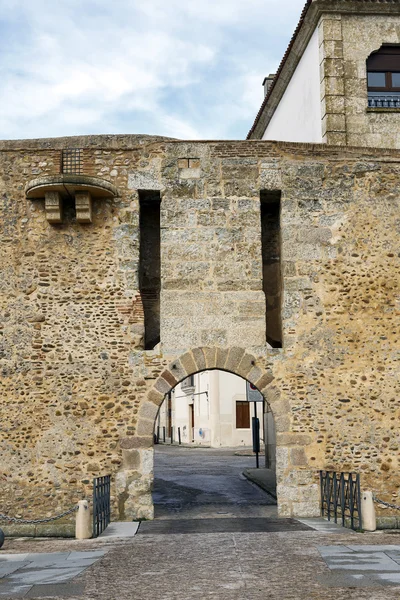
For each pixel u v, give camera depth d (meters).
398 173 12.78
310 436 11.89
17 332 12.03
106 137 12.62
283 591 6.06
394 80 14.61
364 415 12.02
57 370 11.91
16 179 12.45
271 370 12.08
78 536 9.87
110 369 11.92
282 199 12.59
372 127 14.17
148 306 13.13
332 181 12.70
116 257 12.27
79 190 11.98
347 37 14.48
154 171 12.56
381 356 12.24
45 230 12.31
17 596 6.14
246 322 12.20
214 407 31.78
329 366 12.15
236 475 19.22
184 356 12.04
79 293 12.16
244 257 12.40
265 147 12.70
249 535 9.46
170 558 7.78
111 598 5.98
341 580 6.43
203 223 12.47
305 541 8.84
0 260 12.23
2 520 11.46
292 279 12.37
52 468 11.63
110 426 11.76
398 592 5.94
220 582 6.47
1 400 11.84
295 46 15.96
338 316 12.30
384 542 8.73
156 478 18.58
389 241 12.59
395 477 11.88
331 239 12.53
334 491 11.14
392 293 12.45
